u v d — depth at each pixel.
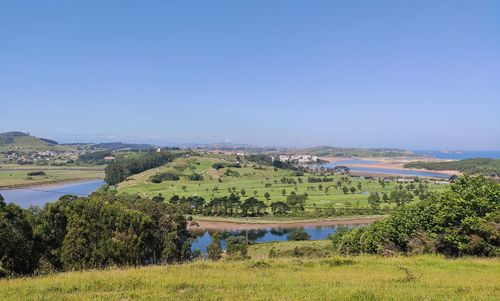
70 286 15.81
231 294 14.35
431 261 24.58
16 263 28.69
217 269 21.02
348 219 132.25
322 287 15.75
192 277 17.98
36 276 20.83
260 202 144.00
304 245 82.75
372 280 17.70
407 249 30.86
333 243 61.88
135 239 36.16
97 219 35.56
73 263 32.34
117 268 23.44
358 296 14.04
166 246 47.34
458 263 23.86
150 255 39.53
